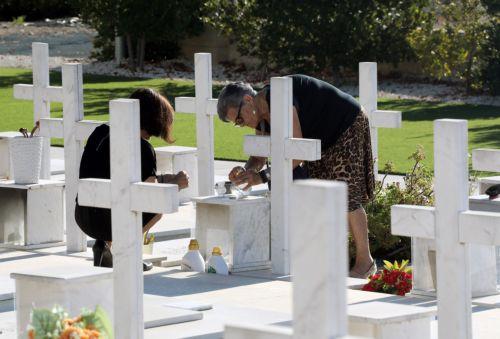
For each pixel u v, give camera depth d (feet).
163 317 23.13
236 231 31.37
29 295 21.62
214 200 32.01
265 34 92.22
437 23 93.45
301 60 91.40
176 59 107.96
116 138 21.15
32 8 153.89
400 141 62.23
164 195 20.68
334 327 13.74
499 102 81.61
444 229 20.24
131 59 103.65
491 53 82.84
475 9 85.61
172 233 37.86
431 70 86.99
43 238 34.88
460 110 77.15
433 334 23.62
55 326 18.78
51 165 51.08
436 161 20.18
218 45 104.99
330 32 88.99
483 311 26.53
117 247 21.44
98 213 29.07
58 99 38.58
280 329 14.10
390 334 20.26
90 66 107.96
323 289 13.71
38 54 38.73
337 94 31.55
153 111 29.50
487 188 33.65
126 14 100.68
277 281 29.91
